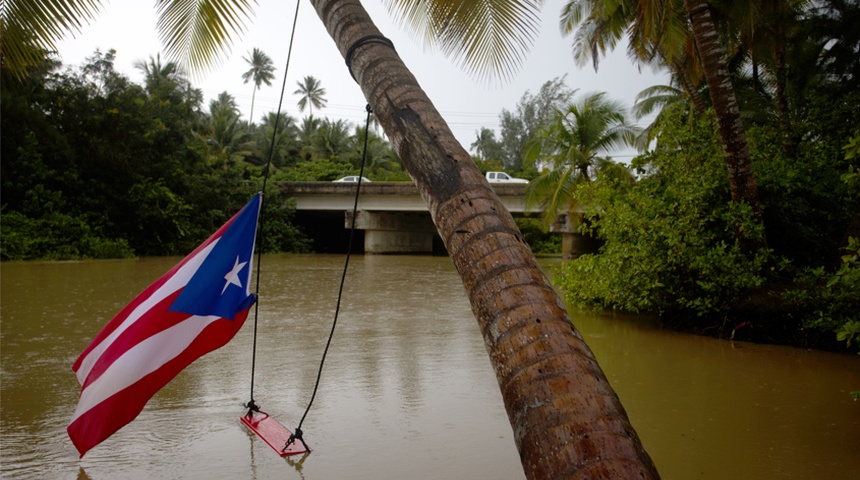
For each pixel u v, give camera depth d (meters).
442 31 4.55
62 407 5.06
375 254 36.53
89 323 9.05
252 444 4.28
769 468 3.96
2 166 24.94
